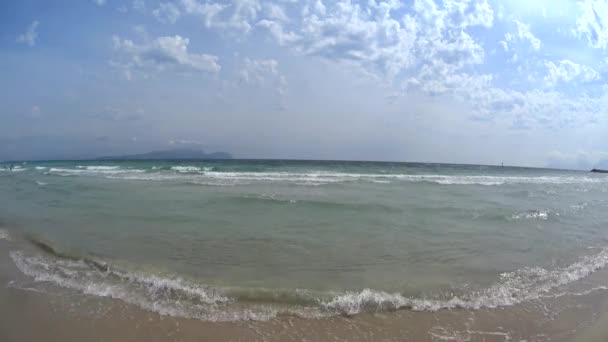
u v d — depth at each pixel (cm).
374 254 716
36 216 1061
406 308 481
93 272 598
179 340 397
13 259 666
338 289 534
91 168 4019
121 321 436
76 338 400
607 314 473
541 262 695
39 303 482
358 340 400
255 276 583
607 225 1082
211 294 509
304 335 409
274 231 889
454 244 804
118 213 1107
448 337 411
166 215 1077
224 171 3359
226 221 1000
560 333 425
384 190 1841
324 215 1099
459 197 1622
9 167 5088
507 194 1825
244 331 416
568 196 1872
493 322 448
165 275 581
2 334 407
